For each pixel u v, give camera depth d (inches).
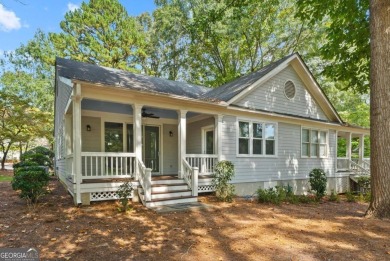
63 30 888.3
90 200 271.3
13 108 671.8
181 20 842.2
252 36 815.1
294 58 458.9
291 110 469.1
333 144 532.7
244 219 236.1
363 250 163.0
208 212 259.4
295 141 466.6
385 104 238.5
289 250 162.6
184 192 309.7
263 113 406.6
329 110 521.0
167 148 458.6
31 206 259.8
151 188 294.4
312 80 483.8
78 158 265.1
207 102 337.4
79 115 263.1
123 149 409.1
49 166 683.4
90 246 162.2
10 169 921.5
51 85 1193.4
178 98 311.0
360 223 224.1
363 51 369.7
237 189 383.2
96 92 269.6
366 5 339.3
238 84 456.1
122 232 189.8
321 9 356.5
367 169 585.6
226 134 378.0
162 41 1020.5
